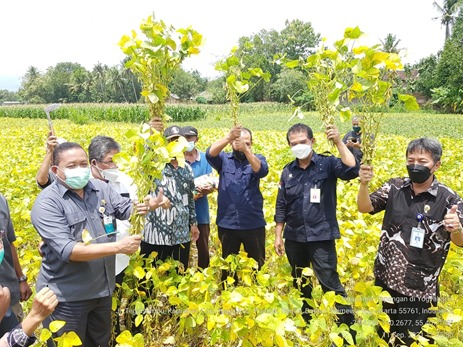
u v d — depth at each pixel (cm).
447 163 843
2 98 18350
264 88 6838
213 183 466
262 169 408
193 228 436
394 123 2872
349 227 445
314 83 337
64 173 267
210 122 3525
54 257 272
